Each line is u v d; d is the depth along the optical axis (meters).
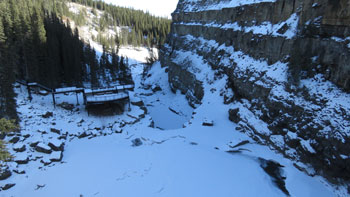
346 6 21.98
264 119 28.39
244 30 39.38
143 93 60.00
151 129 34.00
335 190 18.89
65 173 23.03
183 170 22.91
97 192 20.36
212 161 24.12
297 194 19.11
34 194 20.31
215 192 19.80
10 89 27.30
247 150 26.28
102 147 28.56
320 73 24.78
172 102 52.75
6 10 49.41
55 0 141.75
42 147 25.88
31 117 31.59
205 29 54.97
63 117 34.50
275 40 30.92
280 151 24.55
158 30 152.25
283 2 31.58
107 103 39.88
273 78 29.05
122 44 142.50
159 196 19.72
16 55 42.06
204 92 43.91
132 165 24.17
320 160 20.42
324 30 24.84
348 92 21.42
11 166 23.00
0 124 19.48
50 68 46.59
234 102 36.50
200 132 31.17
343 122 19.61
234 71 38.28
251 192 19.64
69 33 69.00
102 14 175.25
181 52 63.00
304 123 22.94
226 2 49.41
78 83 55.75
